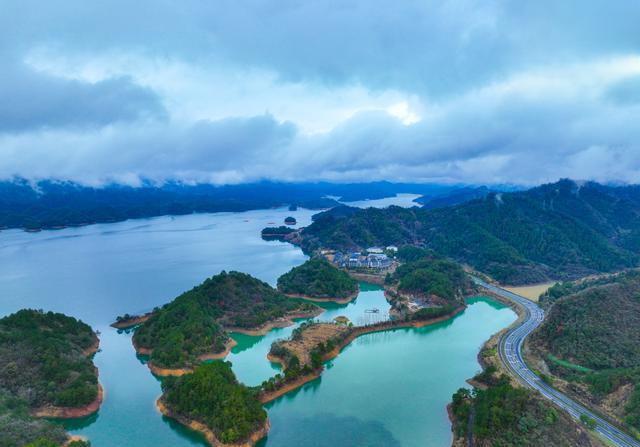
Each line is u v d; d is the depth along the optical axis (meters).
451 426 171.62
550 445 141.88
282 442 162.25
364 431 169.12
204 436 166.38
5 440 140.75
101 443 164.38
